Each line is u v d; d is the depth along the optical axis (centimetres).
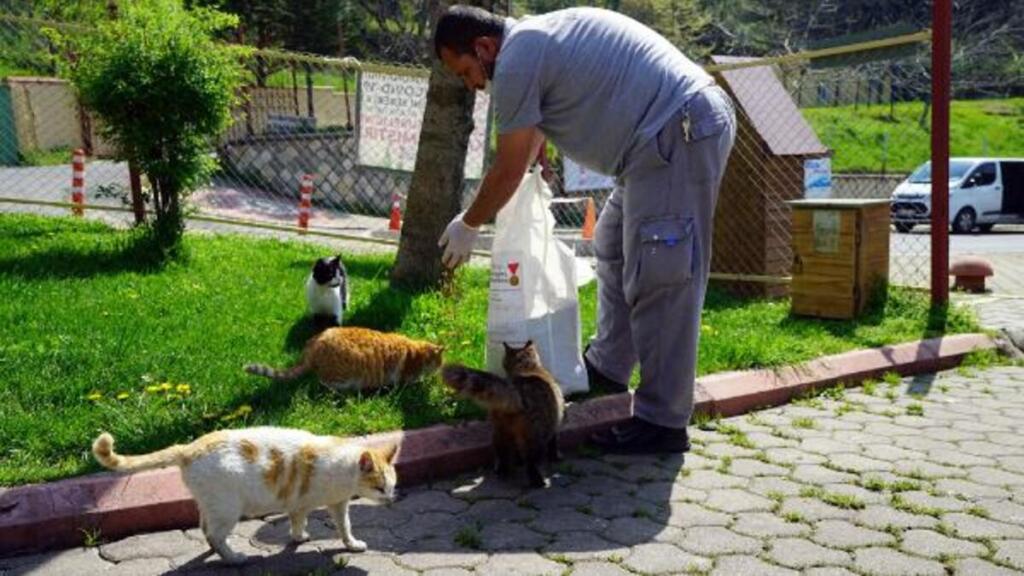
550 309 486
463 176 717
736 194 841
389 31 2941
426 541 356
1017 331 709
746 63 827
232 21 810
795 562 338
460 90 684
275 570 328
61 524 344
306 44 2502
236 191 1923
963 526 369
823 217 715
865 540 357
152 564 332
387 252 1059
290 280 746
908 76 2980
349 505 390
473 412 462
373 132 1091
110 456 307
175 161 764
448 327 604
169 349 518
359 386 478
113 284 683
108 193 1005
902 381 603
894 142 3222
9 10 2223
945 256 725
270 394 462
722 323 700
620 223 488
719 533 364
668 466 442
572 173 1227
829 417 523
